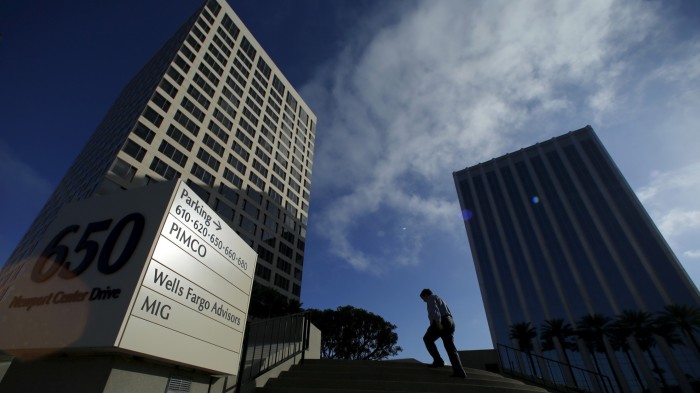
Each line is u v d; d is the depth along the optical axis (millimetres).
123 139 35938
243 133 52844
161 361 3396
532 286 68812
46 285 3453
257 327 6078
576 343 59344
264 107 60500
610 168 73812
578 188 74625
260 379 5848
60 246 3785
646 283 60250
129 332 2871
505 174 85625
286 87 69812
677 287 57875
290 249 55250
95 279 3277
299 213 61250
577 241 69250
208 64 50156
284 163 61438
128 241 3469
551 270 68625
